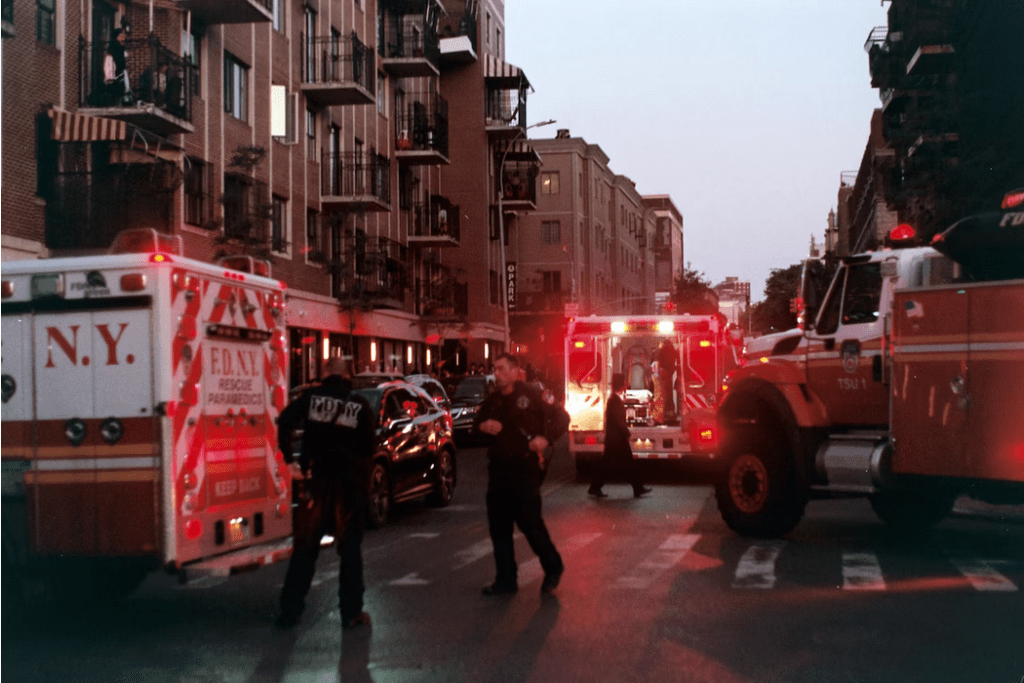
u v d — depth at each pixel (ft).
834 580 30.25
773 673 20.48
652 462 78.64
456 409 97.76
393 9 142.31
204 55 87.61
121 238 27.86
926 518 40.27
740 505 39.65
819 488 37.86
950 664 21.07
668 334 63.67
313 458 26.03
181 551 25.95
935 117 110.93
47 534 26.13
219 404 27.73
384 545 39.29
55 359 26.35
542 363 231.50
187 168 82.07
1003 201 33.50
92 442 26.03
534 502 28.86
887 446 35.37
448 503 52.54
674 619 25.31
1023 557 34.40
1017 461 31.60
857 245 251.39
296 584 25.71
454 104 172.04
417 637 24.13
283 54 104.88
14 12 62.49
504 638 23.76
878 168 183.83
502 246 147.84
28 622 26.66
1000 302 32.09
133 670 21.89
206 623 26.50
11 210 62.34
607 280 282.97
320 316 111.65
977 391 32.55
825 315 39.19
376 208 123.44
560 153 243.40
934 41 124.16
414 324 146.00
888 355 35.78
